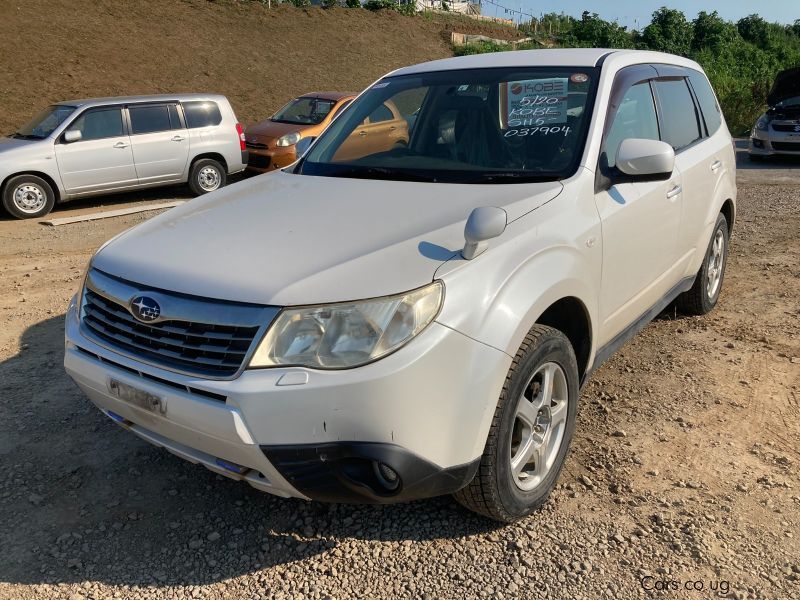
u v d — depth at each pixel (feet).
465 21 135.64
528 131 10.94
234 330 7.51
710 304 16.92
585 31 135.54
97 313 8.90
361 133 12.46
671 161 10.08
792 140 42.73
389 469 7.64
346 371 7.22
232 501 10.01
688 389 13.00
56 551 8.97
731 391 12.89
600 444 11.16
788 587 8.07
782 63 121.29
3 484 10.37
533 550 8.79
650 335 15.69
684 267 14.40
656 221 11.98
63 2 76.64
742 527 9.10
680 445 11.08
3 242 27.32
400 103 12.60
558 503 9.71
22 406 12.76
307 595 8.21
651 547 8.79
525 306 8.24
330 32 99.45
